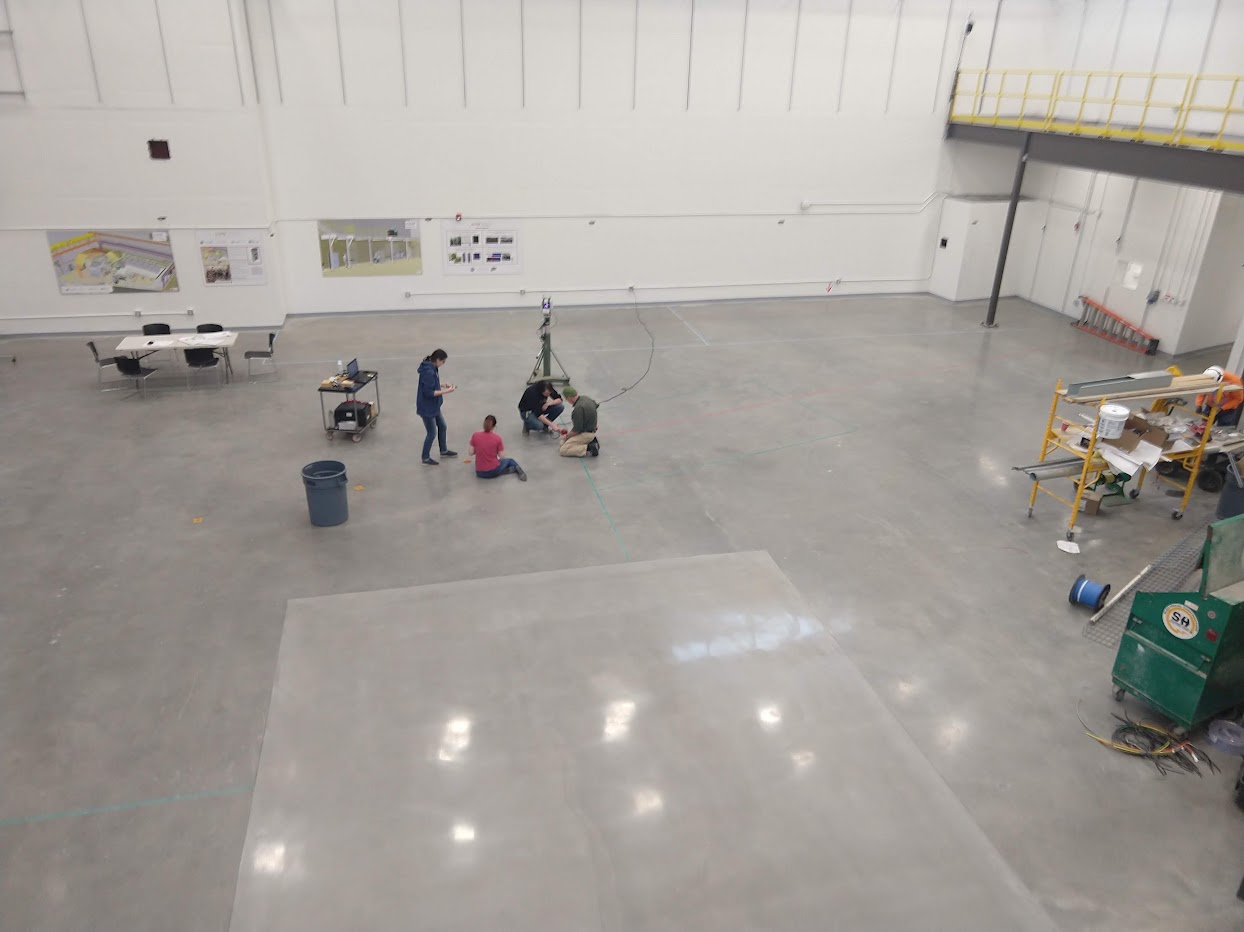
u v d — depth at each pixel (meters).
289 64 14.44
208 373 12.96
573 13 15.15
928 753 5.89
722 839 5.20
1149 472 10.32
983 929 4.65
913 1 16.48
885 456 10.59
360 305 16.45
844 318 17.28
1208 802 5.53
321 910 4.66
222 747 5.74
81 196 13.91
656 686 6.51
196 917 4.58
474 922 4.64
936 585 7.84
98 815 5.16
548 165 16.20
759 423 11.54
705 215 17.39
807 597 7.62
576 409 10.07
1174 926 4.68
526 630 7.11
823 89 16.84
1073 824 5.34
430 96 15.19
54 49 13.00
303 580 7.68
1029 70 16.73
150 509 8.80
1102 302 16.55
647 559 8.17
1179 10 14.61
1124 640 6.14
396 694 6.33
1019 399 12.69
